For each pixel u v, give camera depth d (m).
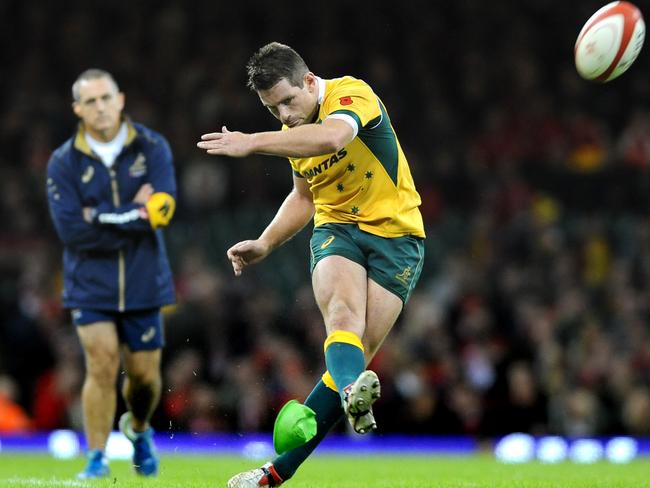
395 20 85.62
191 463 31.88
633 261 61.59
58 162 26.39
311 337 50.09
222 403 44.50
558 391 46.47
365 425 17.34
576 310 52.69
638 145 73.19
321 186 19.92
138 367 26.36
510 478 25.78
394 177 19.80
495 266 59.97
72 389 45.59
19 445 43.22
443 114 78.56
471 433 43.59
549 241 62.12
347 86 19.31
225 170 68.88
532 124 77.75
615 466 32.50
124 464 33.09
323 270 19.28
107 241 25.75
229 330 48.22
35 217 65.81
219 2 85.31
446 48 85.31
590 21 20.44
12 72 81.19
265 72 18.80
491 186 69.00
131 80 81.19
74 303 25.84
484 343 48.94
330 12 85.44
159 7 85.38
